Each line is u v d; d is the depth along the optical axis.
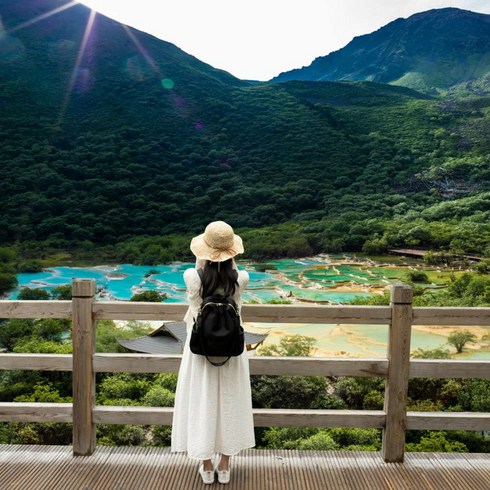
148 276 68.62
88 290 3.07
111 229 96.56
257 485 2.82
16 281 60.75
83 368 3.10
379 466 3.07
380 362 3.13
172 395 18.27
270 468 3.02
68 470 2.95
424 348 33.66
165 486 2.79
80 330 3.09
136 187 112.94
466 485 2.86
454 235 78.12
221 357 2.57
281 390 20.66
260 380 20.81
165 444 15.31
